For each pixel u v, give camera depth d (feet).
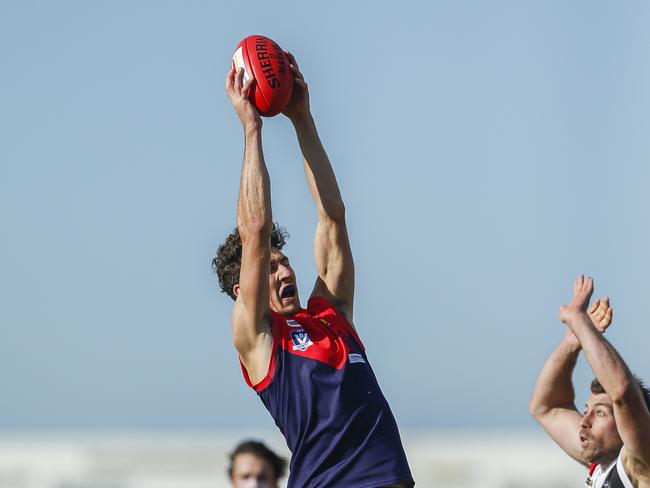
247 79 99.76
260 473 117.60
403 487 92.38
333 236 104.83
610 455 112.37
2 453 331.98
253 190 94.79
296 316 98.12
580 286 108.58
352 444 92.22
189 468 326.24
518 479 296.92
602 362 103.91
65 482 325.21
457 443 301.02
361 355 96.48
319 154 106.01
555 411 123.44
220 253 104.58
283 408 93.09
